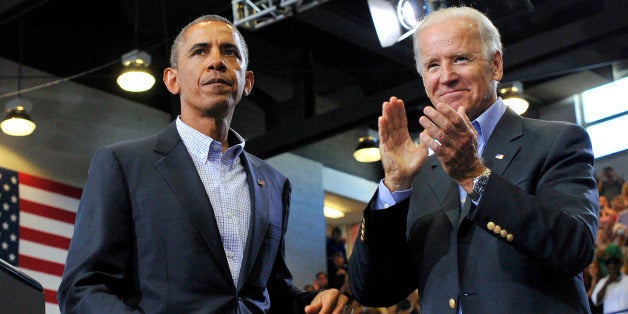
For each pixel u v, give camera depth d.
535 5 9.30
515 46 9.41
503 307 2.81
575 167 2.93
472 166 2.79
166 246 3.01
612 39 8.94
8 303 2.38
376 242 3.02
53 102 11.23
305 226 13.22
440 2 7.30
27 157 10.84
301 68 11.07
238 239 3.13
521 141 3.04
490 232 2.77
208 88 3.27
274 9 8.24
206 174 3.23
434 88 3.14
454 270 2.92
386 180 3.01
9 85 10.89
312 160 13.68
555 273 2.86
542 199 2.88
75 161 11.24
